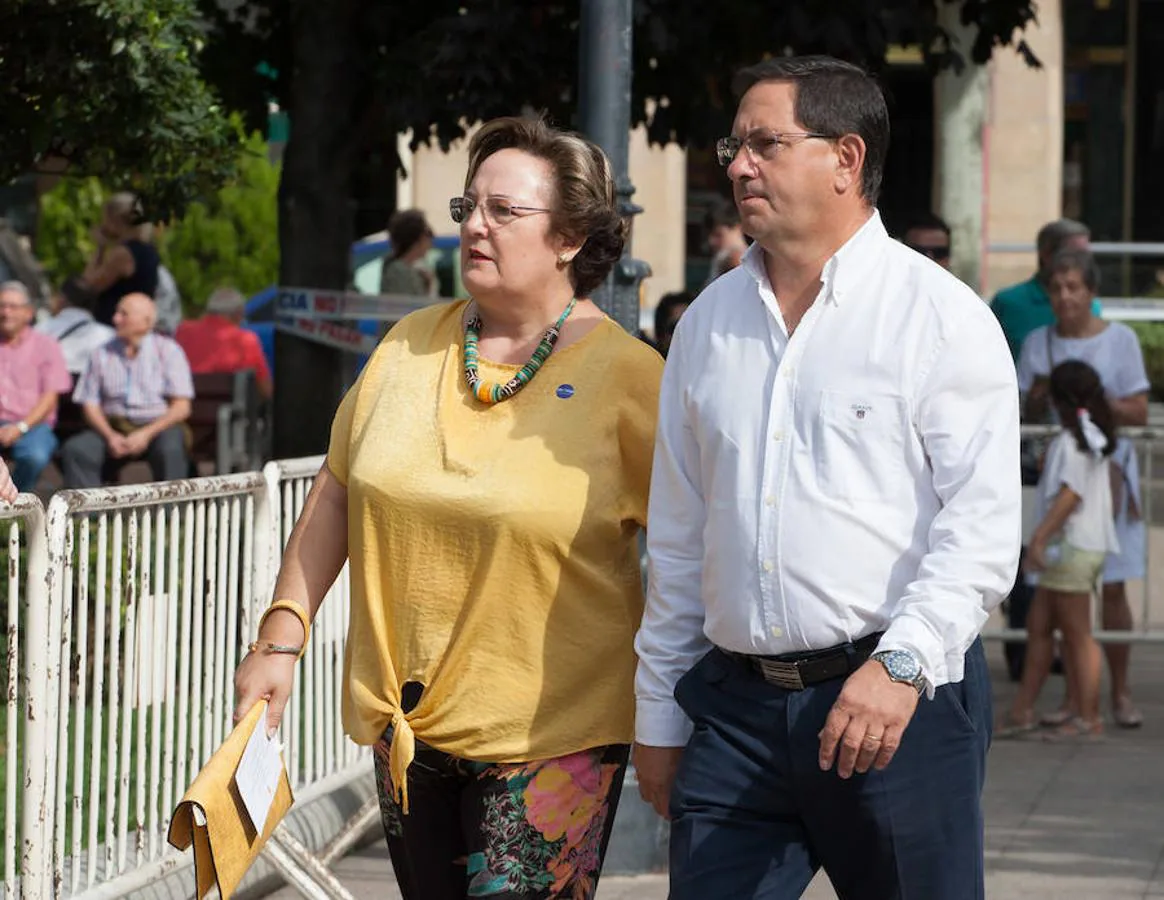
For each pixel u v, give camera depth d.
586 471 4.78
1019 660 12.59
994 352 4.40
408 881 5.01
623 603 4.87
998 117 29.30
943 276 4.46
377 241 21.00
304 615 5.02
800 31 10.20
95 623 6.32
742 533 4.48
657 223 28.58
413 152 11.34
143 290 16.78
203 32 10.35
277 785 4.89
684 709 4.66
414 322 5.07
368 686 4.84
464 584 4.76
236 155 10.09
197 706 6.89
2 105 9.41
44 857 6.06
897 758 4.41
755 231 4.51
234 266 26.66
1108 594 11.62
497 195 4.85
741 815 4.55
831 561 4.39
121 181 10.27
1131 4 31.14
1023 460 11.79
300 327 11.23
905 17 10.26
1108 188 31.30
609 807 4.95
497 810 4.78
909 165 26.95
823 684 4.45
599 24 7.56
